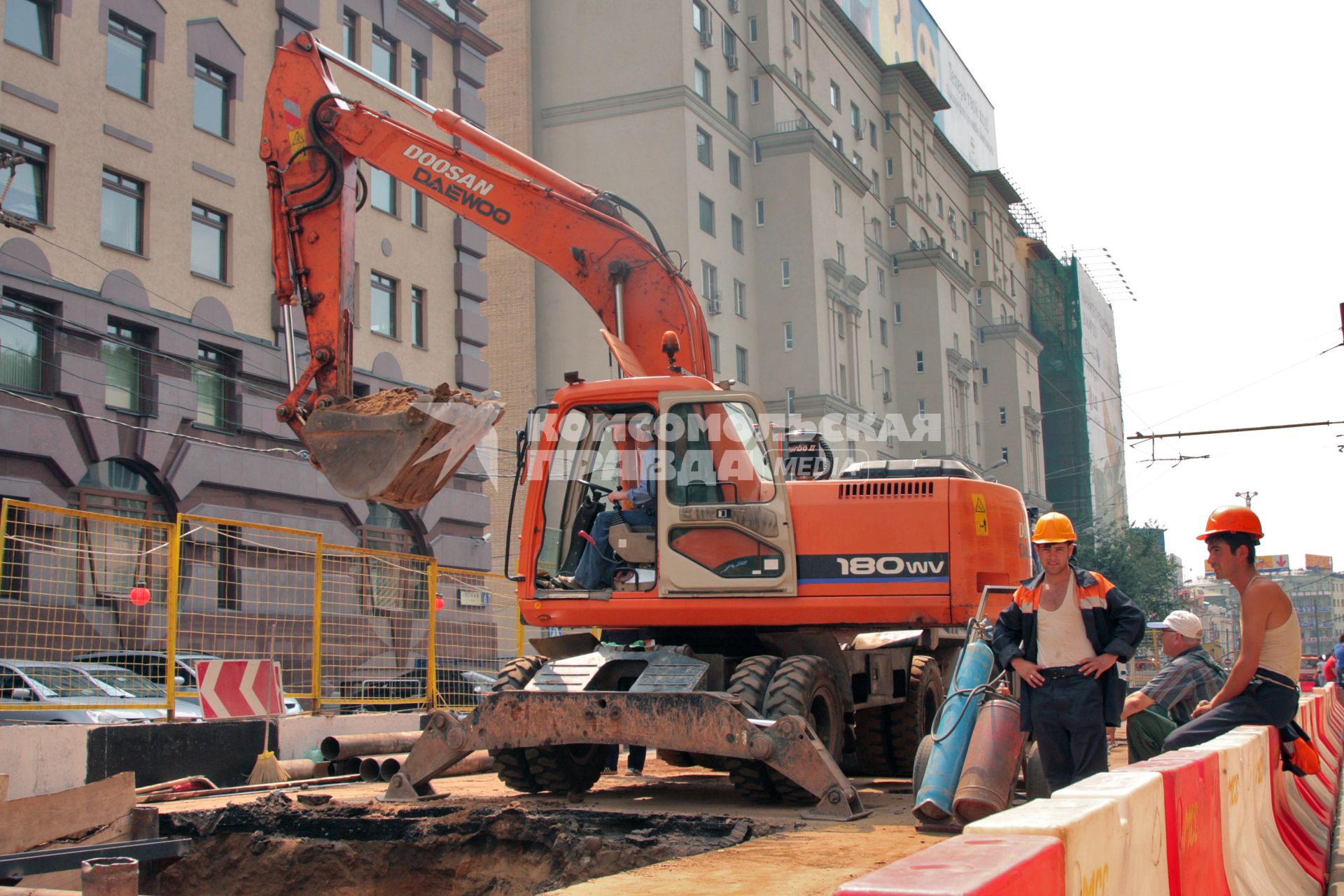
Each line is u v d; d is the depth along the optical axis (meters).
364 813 8.43
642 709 8.07
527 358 40.09
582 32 41.75
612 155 40.78
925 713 11.84
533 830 7.85
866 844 6.62
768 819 7.58
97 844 7.54
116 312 22.48
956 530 8.99
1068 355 76.69
